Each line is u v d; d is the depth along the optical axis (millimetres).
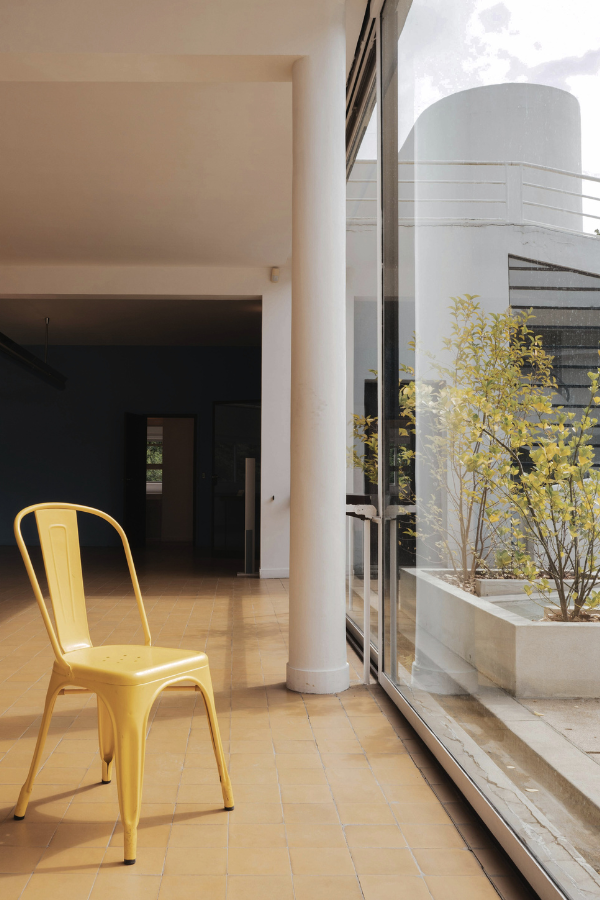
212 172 4871
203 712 2883
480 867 1736
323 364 3162
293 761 2381
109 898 1588
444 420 2293
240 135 4355
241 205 5457
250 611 5230
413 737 2605
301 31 3188
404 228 2918
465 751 2090
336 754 2441
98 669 1796
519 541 1655
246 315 9023
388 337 3258
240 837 1866
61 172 4863
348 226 4305
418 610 2674
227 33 3182
